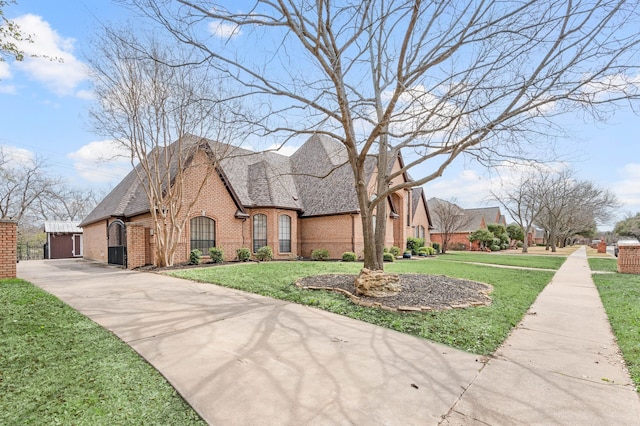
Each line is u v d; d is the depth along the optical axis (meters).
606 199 42.31
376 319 6.23
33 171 33.72
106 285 9.85
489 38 6.08
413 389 3.56
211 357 4.35
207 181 17.28
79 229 29.17
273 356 4.41
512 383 3.74
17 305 6.74
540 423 2.96
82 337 5.00
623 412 3.15
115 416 2.96
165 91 13.46
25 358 4.14
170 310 6.78
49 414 2.96
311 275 11.11
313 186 22.61
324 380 3.73
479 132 6.58
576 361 4.39
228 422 2.90
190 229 16.73
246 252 17.78
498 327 5.75
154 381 3.64
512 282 10.88
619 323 6.04
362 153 8.23
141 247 15.21
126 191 19.17
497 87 6.29
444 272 13.14
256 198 19.69
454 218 32.41
